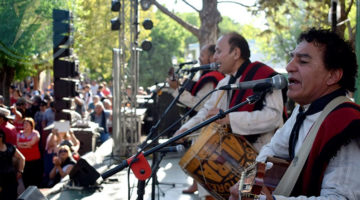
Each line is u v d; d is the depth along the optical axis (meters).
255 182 1.57
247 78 3.46
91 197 5.30
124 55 8.49
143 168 2.42
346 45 1.83
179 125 9.02
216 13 10.54
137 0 8.29
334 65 1.79
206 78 4.75
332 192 1.61
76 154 7.32
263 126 3.18
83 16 9.50
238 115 3.16
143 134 10.69
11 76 14.88
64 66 8.05
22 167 5.62
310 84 1.82
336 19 5.57
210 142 3.03
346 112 1.70
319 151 1.69
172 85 5.02
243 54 3.56
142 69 38.09
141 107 11.01
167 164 6.96
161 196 5.15
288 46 16.81
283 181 1.82
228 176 2.97
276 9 11.05
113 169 2.43
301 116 1.91
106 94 21.97
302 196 1.64
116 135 8.22
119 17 8.38
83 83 27.36
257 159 2.18
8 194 4.82
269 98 3.20
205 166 3.01
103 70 31.95
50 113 9.54
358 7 4.05
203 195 3.66
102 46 18.84
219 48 3.60
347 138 1.63
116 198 5.26
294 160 1.81
